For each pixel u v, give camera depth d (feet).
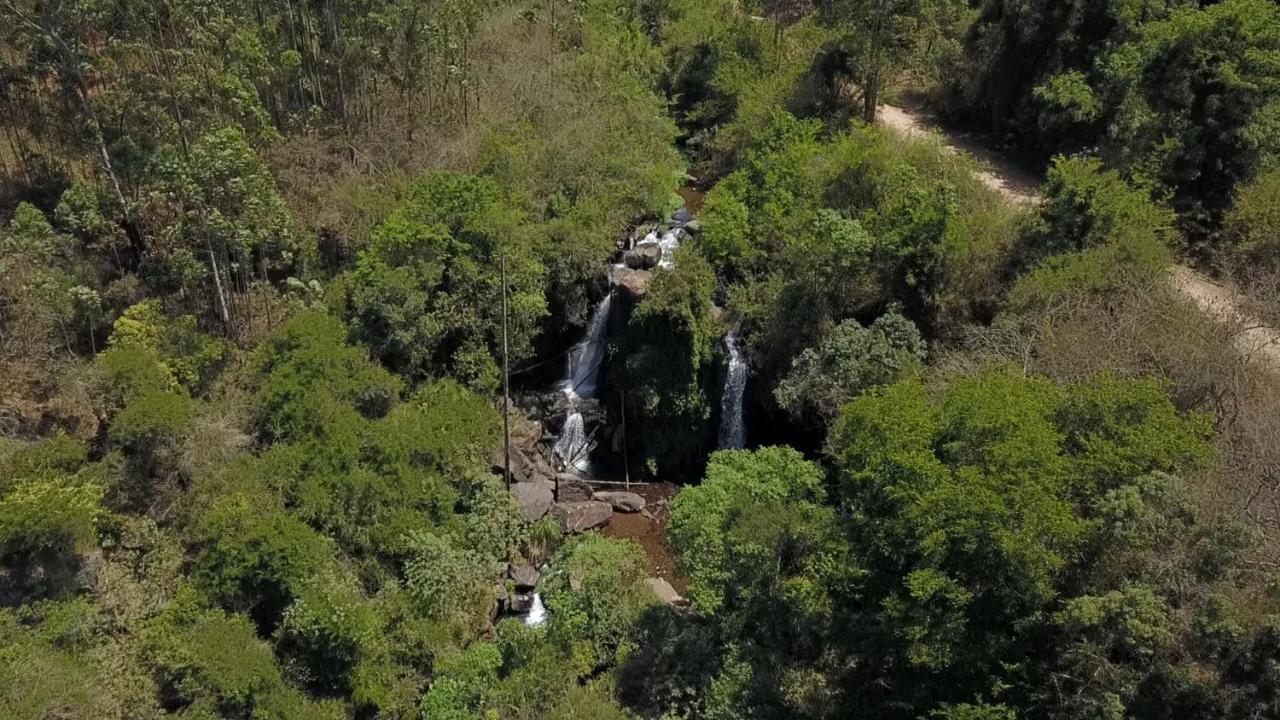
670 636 87.04
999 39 154.81
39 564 80.94
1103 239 108.88
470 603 94.58
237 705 76.84
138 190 112.78
